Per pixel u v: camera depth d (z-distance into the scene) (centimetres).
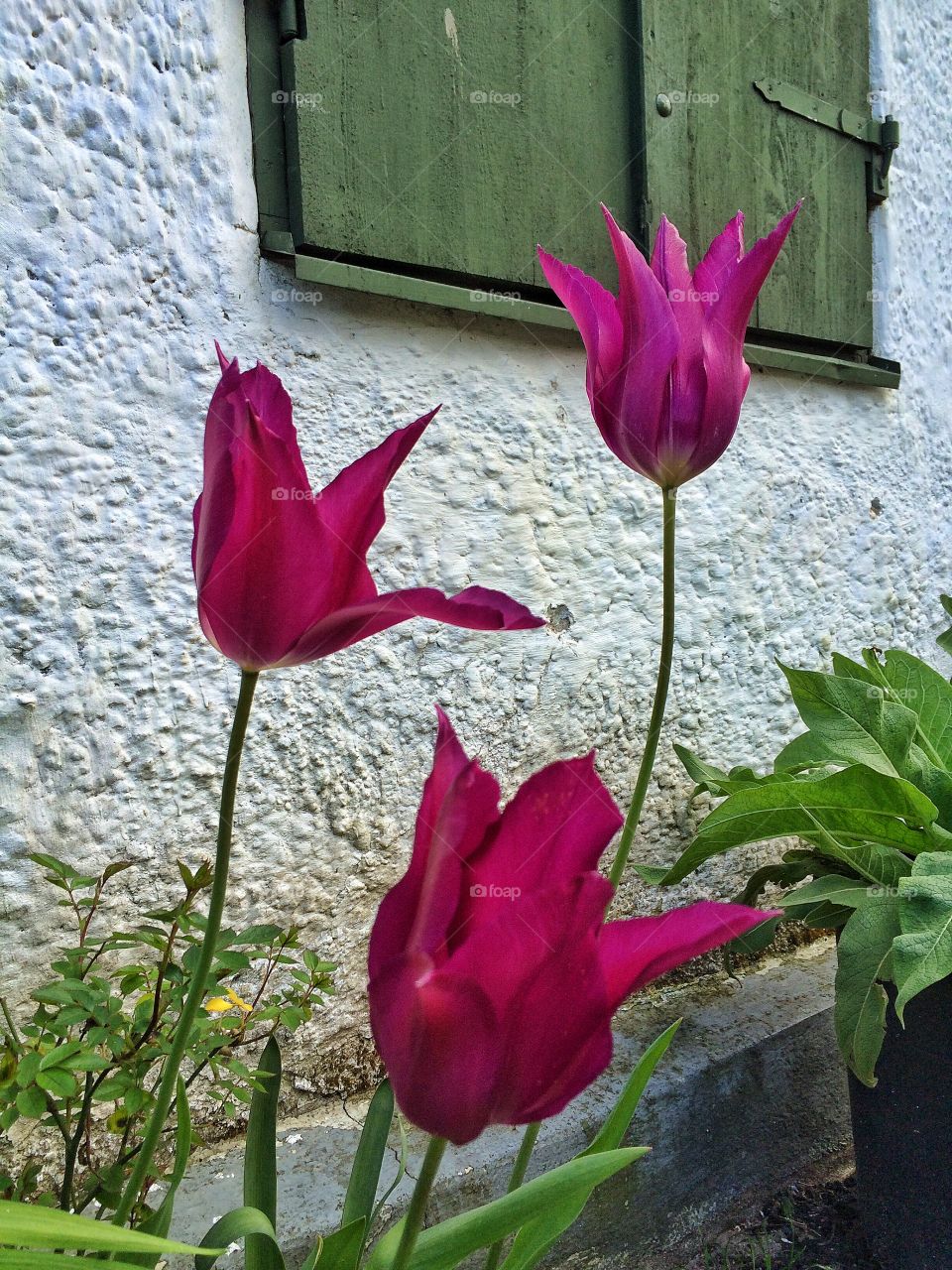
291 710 49
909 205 83
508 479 57
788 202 72
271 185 48
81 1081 42
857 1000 43
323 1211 43
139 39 44
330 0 48
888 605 81
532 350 59
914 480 84
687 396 29
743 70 68
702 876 69
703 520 67
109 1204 32
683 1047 59
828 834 44
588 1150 29
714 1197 58
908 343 83
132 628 45
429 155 52
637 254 29
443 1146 19
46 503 42
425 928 16
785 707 73
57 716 43
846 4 76
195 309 46
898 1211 52
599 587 62
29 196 41
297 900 50
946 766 53
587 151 59
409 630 53
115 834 44
